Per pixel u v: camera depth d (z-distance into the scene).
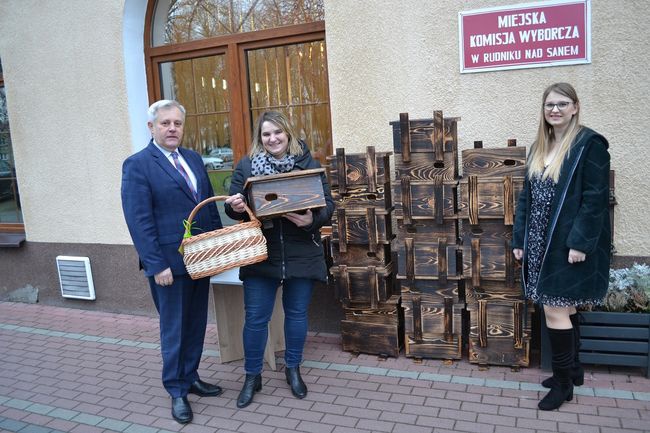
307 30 4.14
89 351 4.17
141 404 3.30
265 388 3.38
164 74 4.78
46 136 4.98
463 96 3.58
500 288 3.33
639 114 3.25
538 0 3.33
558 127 2.81
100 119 4.73
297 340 3.24
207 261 2.71
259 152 3.10
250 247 2.75
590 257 2.73
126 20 4.52
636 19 3.18
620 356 3.16
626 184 3.33
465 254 3.34
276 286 3.18
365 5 3.72
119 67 4.58
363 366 3.59
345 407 3.10
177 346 3.07
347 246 3.61
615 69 3.26
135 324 4.70
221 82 4.58
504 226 3.24
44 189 5.10
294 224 3.08
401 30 3.66
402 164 3.38
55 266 5.21
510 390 3.15
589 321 3.18
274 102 4.42
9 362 4.04
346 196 3.53
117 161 4.73
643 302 3.14
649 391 3.03
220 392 3.35
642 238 3.33
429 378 3.36
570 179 2.71
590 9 3.25
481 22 3.46
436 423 2.87
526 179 2.96
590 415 2.84
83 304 5.14
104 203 4.86
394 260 3.87
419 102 3.69
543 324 3.29
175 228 2.98
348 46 3.80
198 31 4.61
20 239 5.30
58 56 4.79
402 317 3.80
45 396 3.47
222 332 3.76
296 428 2.92
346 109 3.88
